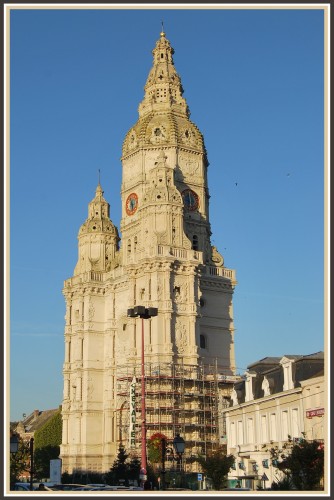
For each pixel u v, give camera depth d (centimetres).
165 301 12825
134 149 14675
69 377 14838
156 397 12356
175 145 14400
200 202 14512
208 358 13588
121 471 10550
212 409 12681
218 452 8800
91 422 13975
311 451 6378
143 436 6662
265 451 8206
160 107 15000
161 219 13425
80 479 12662
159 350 12575
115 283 14412
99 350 14475
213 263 14512
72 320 15125
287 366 8412
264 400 8800
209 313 13900
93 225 15625
